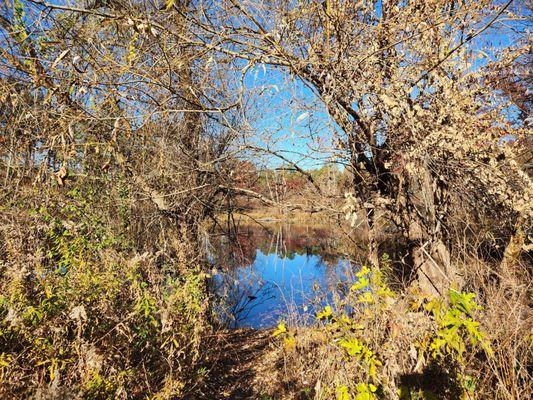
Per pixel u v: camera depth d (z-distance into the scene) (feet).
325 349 8.45
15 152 13.02
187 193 19.49
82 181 17.71
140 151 17.72
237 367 15.84
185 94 13.07
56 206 15.60
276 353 17.06
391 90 12.42
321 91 12.83
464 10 10.87
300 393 11.84
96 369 8.54
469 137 12.16
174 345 11.36
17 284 8.46
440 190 14.55
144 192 18.58
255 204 20.35
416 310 7.64
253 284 28.58
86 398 8.15
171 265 16.84
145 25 8.66
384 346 7.22
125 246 17.31
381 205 15.46
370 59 12.09
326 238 25.88
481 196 13.92
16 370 7.79
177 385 10.57
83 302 9.30
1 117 12.29
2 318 8.23
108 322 9.64
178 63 11.05
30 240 12.27
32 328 8.24
